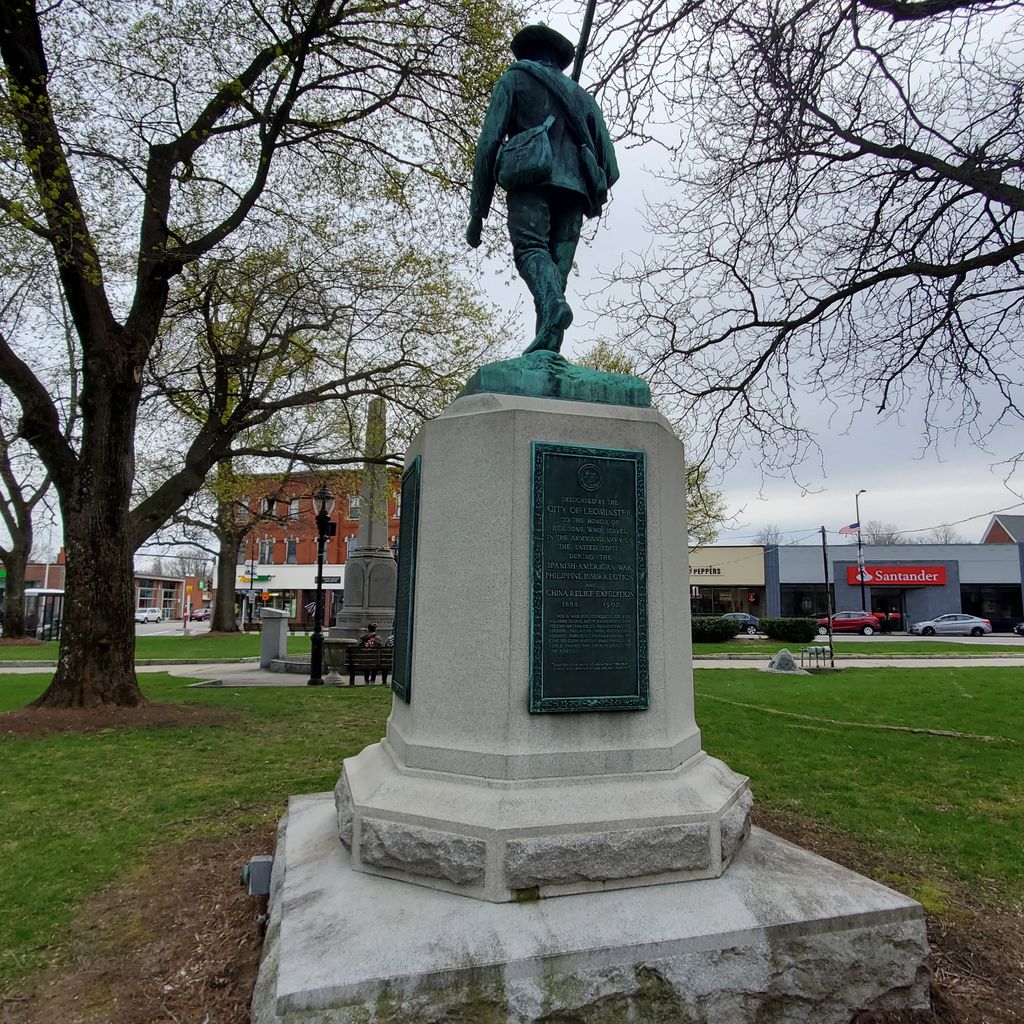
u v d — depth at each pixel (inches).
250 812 225.9
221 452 488.7
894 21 261.6
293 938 110.6
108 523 411.8
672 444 165.2
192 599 3686.0
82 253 351.9
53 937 144.3
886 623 1744.6
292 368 533.3
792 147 287.3
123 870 178.4
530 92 171.2
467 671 141.0
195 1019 116.1
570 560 143.9
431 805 131.2
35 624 1497.3
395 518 1245.7
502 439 144.6
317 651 592.4
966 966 138.0
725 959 113.6
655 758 142.0
